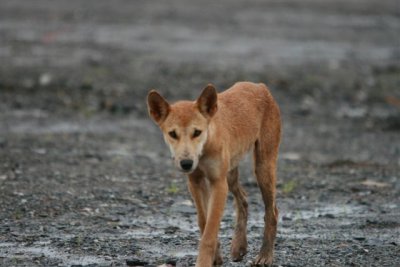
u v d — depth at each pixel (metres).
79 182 45.44
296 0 169.75
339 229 37.69
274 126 35.19
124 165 50.69
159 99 31.72
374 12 148.00
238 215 34.06
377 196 44.03
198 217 32.09
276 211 33.78
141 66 90.62
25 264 31.78
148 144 58.62
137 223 38.44
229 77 85.62
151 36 113.75
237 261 33.44
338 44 110.25
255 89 35.31
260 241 36.12
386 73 90.81
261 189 34.12
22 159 50.97
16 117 66.44
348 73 89.56
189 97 76.44
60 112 69.06
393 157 55.94
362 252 33.91
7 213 39.16
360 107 74.81
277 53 102.00
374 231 37.34
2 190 42.91
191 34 116.81
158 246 34.62
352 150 58.19
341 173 49.72
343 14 144.25
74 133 61.25
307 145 59.72
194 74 86.75
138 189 44.47
